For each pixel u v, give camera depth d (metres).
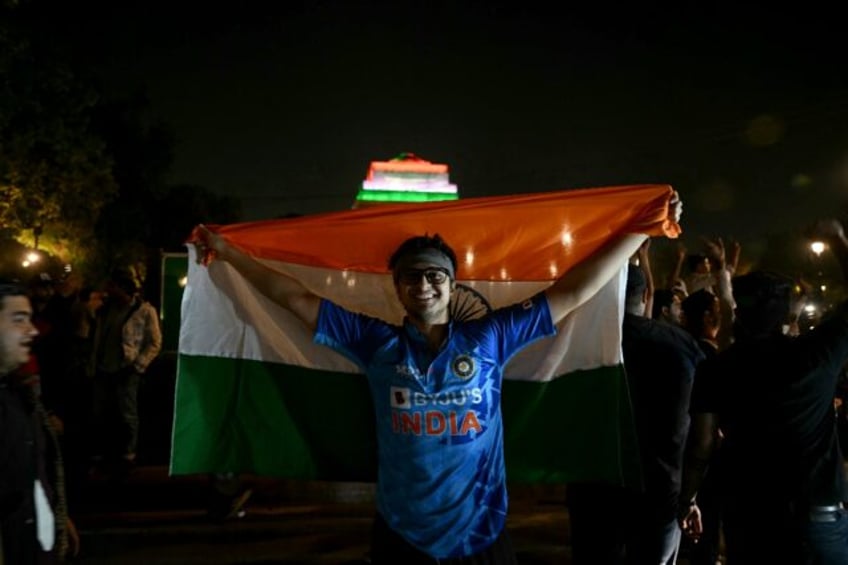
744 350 3.62
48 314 8.73
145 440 11.35
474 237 3.95
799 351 3.43
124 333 9.09
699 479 4.01
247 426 3.96
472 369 3.19
